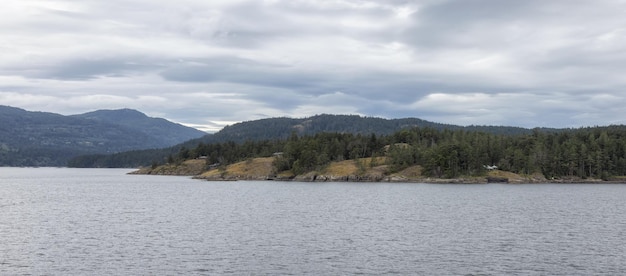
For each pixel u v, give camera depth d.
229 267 57.22
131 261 60.00
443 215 105.44
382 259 61.19
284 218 100.75
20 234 79.38
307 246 69.38
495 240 74.25
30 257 61.97
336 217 102.19
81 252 65.06
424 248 68.00
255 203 135.75
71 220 97.62
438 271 55.56
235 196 162.62
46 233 80.44
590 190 197.50
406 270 55.94
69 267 56.91
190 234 79.75
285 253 64.69
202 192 184.25
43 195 170.00
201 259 61.19
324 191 186.50
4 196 165.25
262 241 73.38
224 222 94.56
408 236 77.69
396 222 94.25
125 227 87.56
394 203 134.62
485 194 170.25
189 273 54.69
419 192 179.75
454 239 75.00
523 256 63.03
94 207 124.81
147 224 91.75
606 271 55.72
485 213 109.44
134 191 191.75
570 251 66.19
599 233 81.25
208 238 76.00
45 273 54.41
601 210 116.94
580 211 114.50
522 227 87.62
